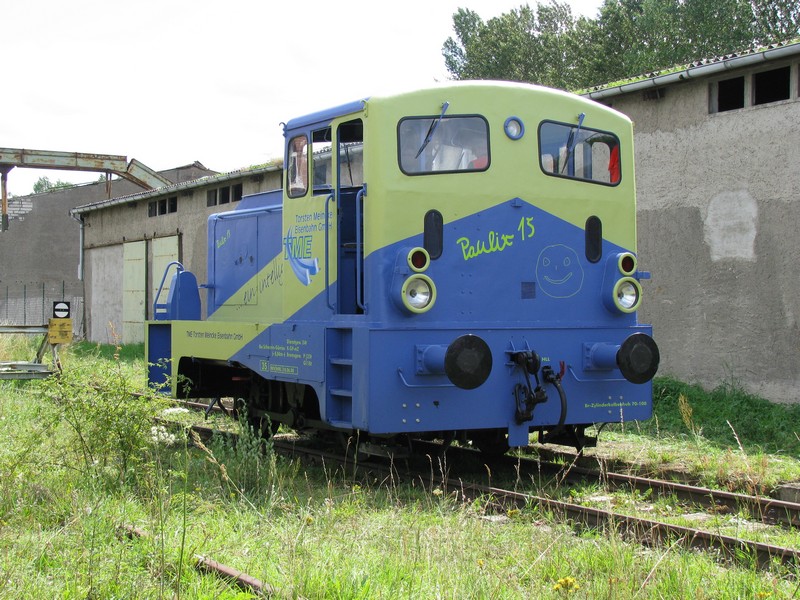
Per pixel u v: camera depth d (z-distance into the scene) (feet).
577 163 26.53
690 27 119.34
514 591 14.87
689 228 41.91
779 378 38.32
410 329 23.17
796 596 14.35
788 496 23.67
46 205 140.36
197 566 15.65
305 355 25.40
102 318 98.37
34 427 27.78
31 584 14.56
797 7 116.67
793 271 37.88
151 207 85.87
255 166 65.26
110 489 21.77
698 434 32.32
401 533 17.94
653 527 18.06
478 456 29.63
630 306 26.55
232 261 33.99
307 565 15.25
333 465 28.32
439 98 24.18
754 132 39.29
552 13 158.10
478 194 24.50
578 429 27.40
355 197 26.76
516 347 24.64
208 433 34.47
